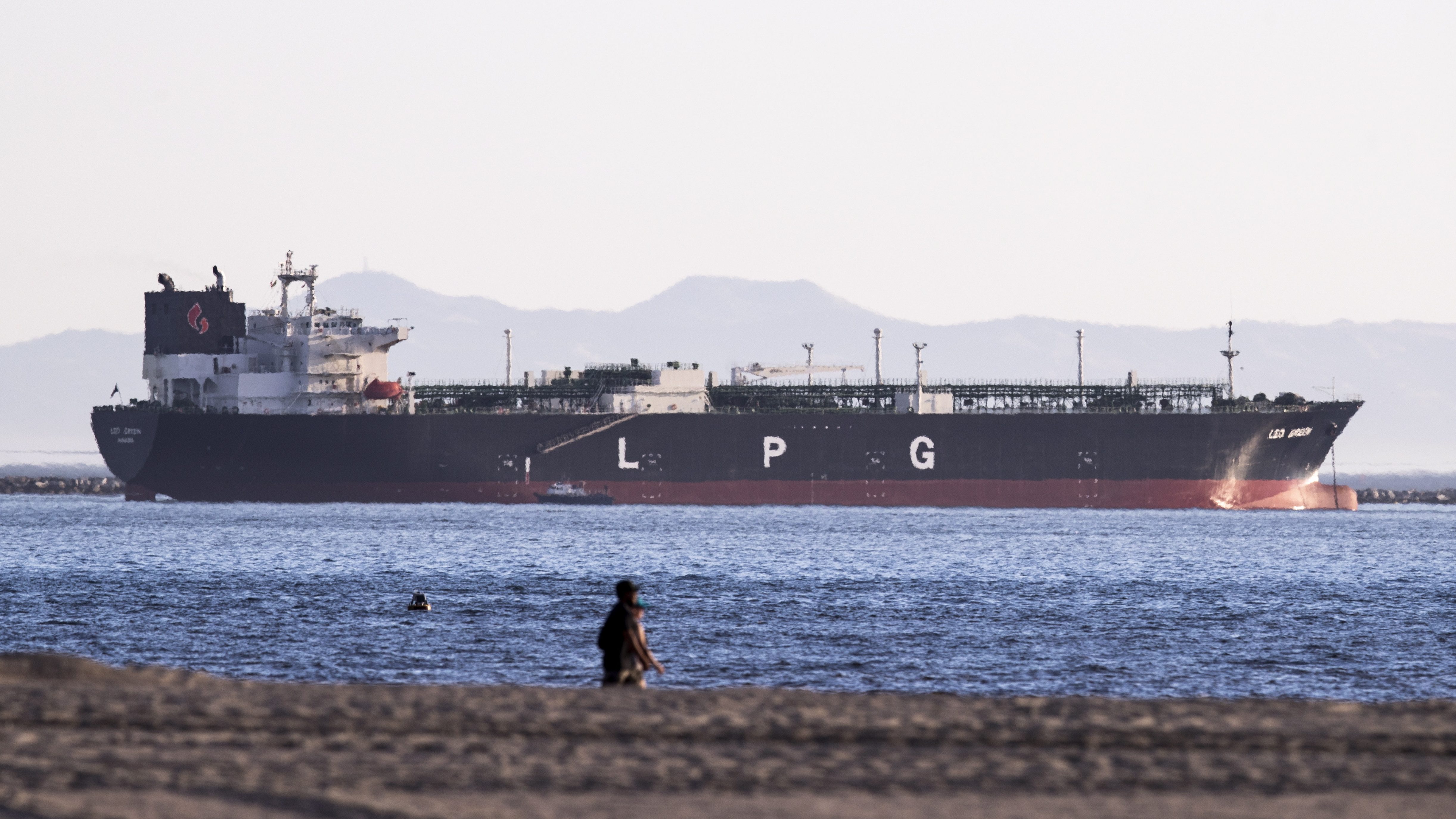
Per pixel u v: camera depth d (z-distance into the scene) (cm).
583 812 5612
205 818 5300
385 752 6744
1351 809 5859
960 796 6059
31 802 5459
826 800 5941
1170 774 6512
